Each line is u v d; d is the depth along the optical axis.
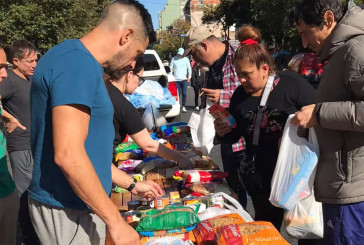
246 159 2.86
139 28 1.77
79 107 1.58
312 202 2.32
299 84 2.63
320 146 2.15
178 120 8.37
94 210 1.63
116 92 2.78
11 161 3.69
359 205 2.01
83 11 19.50
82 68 1.62
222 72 3.83
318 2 2.03
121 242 1.65
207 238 2.05
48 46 17.59
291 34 18.62
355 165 2.00
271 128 2.67
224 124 2.79
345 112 1.90
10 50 3.64
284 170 2.20
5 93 3.48
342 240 2.07
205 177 2.77
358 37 1.92
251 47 2.58
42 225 1.81
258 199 2.87
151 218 2.06
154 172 3.04
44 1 17.30
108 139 1.80
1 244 2.64
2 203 2.55
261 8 20.66
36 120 1.72
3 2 16.86
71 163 1.55
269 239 1.92
